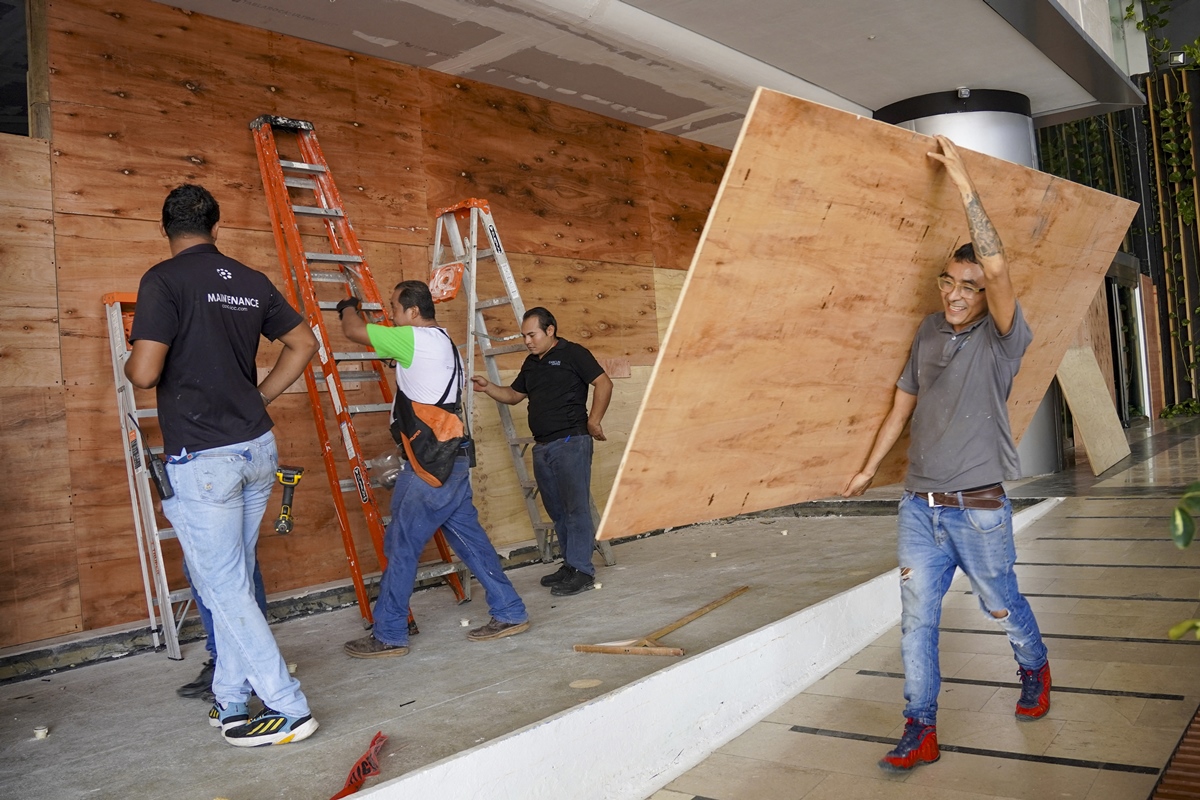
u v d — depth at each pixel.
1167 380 15.86
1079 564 4.73
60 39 4.21
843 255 2.52
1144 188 15.73
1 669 3.72
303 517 4.91
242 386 2.77
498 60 5.64
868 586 3.99
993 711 2.91
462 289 5.84
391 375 5.38
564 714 2.44
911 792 2.40
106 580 4.20
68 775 2.62
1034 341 3.58
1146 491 6.60
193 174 4.62
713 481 2.62
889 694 3.19
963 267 2.62
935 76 6.96
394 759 2.56
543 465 4.91
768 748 2.81
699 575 5.07
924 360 2.73
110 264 4.31
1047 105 7.98
